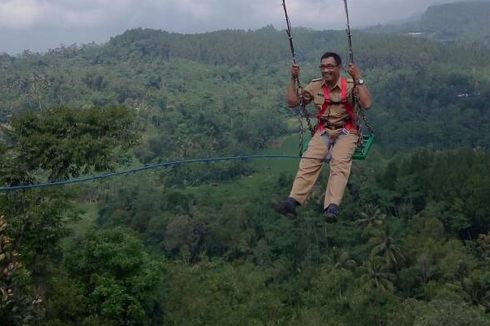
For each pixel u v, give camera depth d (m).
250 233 55.38
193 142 100.50
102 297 17.59
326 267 44.12
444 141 95.25
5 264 10.98
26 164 17.08
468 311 24.30
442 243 45.78
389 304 34.25
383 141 98.12
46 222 16.61
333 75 6.04
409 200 57.03
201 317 22.56
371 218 50.38
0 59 180.25
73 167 17.94
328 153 6.10
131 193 70.44
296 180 6.10
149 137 104.94
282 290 43.66
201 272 31.61
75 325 16.16
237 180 87.44
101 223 66.69
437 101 121.12
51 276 16.69
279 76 192.75
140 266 18.67
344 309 35.03
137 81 158.88
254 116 122.00
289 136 117.25
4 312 10.60
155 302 21.52
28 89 122.62
